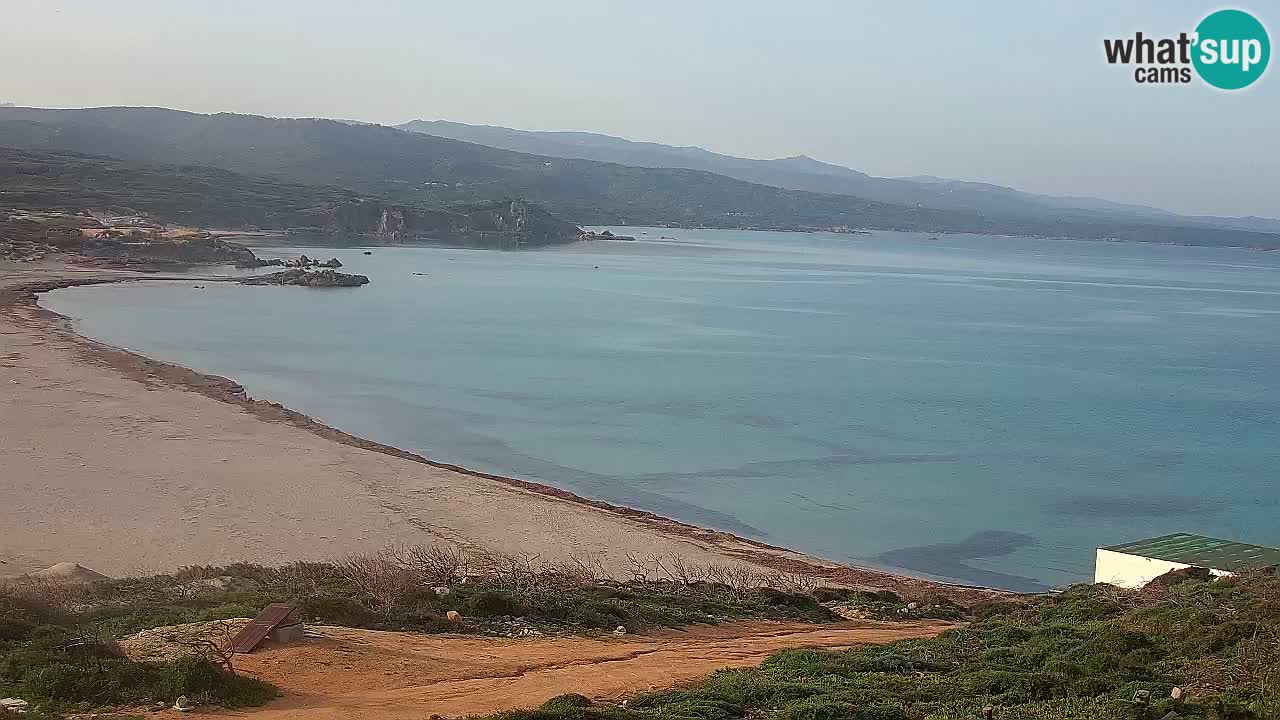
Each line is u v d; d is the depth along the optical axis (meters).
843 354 90.75
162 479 40.31
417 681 16.06
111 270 135.00
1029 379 80.06
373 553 32.50
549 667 17.56
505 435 56.66
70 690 13.94
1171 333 115.88
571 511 40.28
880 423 62.12
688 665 18.19
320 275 136.88
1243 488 49.78
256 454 45.34
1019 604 26.86
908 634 23.62
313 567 28.14
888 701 14.48
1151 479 51.09
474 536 35.66
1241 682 14.77
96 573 28.00
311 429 52.06
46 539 32.34
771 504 45.41
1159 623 18.84
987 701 14.46
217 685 14.23
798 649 19.50
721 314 120.50
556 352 86.94
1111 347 101.25
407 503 39.41
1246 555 28.81
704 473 50.03
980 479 50.34
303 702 14.45
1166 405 70.75
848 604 28.33
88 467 41.28
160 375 62.94
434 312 113.12
